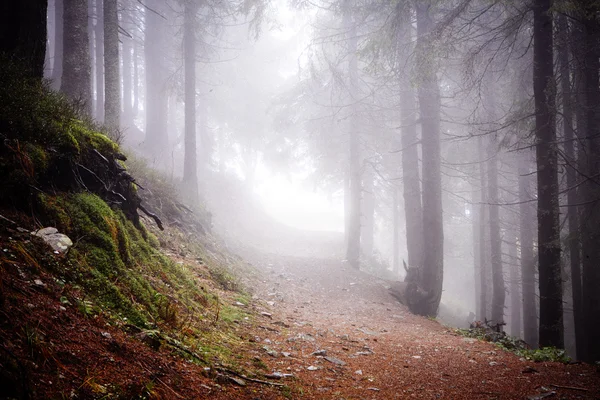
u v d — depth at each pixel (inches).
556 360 274.4
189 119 723.4
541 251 393.1
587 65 470.3
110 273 175.8
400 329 380.2
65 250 159.3
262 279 545.6
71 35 449.4
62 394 90.6
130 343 136.9
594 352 452.4
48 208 172.9
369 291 582.9
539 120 403.2
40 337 103.6
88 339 121.1
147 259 238.7
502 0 420.5
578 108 479.5
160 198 484.7
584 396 182.1
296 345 242.8
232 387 147.6
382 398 171.2
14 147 170.1
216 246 557.3
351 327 348.5
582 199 481.4
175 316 189.8
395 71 585.3
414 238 657.6
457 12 453.7
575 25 463.8
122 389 107.1
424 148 590.2
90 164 218.5
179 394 123.0
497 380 206.2
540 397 179.2
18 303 111.3
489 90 676.7
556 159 394.9
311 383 178.1
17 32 224.2
